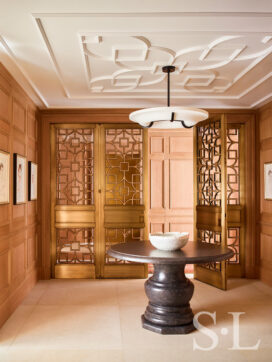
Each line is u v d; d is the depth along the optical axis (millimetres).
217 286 4820
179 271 3381
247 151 5398
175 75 3904
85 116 5352
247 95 4613
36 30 2721
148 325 3342
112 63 3539
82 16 2512
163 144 6680
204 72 3807
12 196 3811
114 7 2410
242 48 3141
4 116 3504
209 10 2461
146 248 3463
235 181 5691
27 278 4520
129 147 5957
